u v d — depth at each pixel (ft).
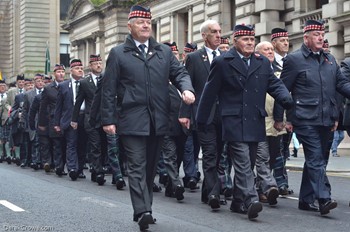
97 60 50.88
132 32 29.96
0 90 80.69
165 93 29.86
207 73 37.14
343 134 81.61
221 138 35.50
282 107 32.83
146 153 30.09
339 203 38.37
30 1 247.50
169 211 34.96
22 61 251.19
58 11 251.80
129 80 29.48
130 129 28.96
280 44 41.57
